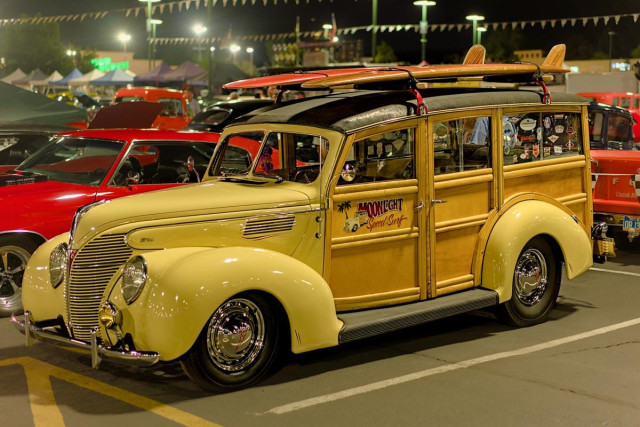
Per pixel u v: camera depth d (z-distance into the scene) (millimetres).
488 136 6336
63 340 5109
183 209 5199
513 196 6539
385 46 62781
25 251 7043
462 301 6055
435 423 4621
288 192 5504
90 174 7672
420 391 5148
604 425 4586
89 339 5133
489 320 6891
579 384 5258
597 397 5023
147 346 4805
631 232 8977
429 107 5926
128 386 5270
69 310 5219
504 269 6285
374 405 4906
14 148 9633
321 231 5508
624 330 6547
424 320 5805
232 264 4949
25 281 5656
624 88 28266
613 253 7188
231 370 5129
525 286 6617
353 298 5715
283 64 45781
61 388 5238
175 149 8094
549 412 4777
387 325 5586
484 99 6266
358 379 5391
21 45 50188
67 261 5246
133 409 4855
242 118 6359
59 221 7133
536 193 6695
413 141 5891
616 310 7195
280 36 35281
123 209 5188
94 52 61000
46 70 50906
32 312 5559
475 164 6297
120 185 7566
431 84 6789
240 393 5121
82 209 5297
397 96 6000
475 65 6297
